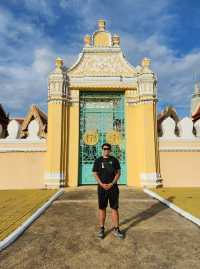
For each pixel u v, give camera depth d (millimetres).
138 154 12250
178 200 8391
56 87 12352
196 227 5730
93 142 12531
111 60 13164
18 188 11945
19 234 5199
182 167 12188
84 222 6168
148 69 12672
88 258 4168
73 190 11016
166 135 12609
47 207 7734
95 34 13453
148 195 9812
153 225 5898
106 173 5352
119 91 12992
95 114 12875
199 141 12406
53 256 4238
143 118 12234
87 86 12641
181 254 4312
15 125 12812
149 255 4277
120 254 4324
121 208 7641
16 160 12219
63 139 12086
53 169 11695
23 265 3912
